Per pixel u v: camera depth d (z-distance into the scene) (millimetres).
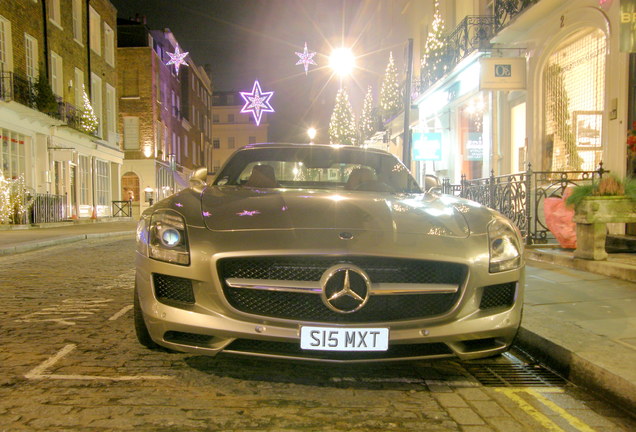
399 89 22312
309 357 2783
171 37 39500
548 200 7680
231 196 3594
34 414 2502
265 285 2797
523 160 11172
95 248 10953
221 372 3166
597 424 2594
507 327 3000
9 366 3193
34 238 12031
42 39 18984
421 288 2846
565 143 9641
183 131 43750
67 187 20500
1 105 15500
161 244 2986
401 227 3080
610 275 5832
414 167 20156
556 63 9922
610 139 8008
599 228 6254
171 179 38062
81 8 22828
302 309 2852
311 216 3143
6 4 16344
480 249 3027
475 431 2479
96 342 3736
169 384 2949
